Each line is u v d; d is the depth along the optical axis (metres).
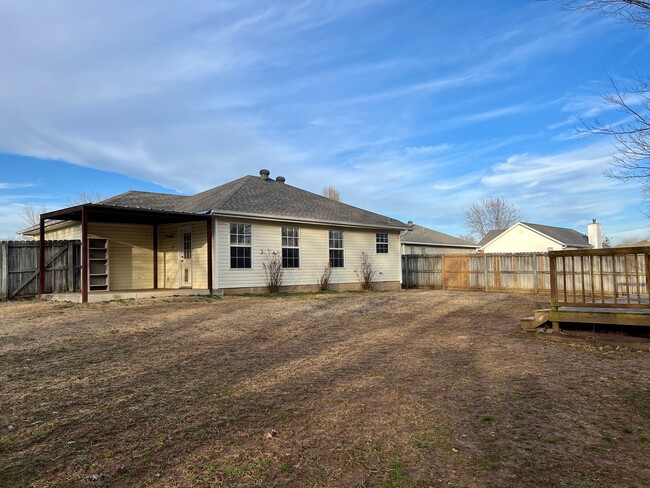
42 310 10.16
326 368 5.35
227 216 14.27
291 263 16.38
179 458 2.88
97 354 5.97
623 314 6.57
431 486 2.52
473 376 4.94
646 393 4.26
